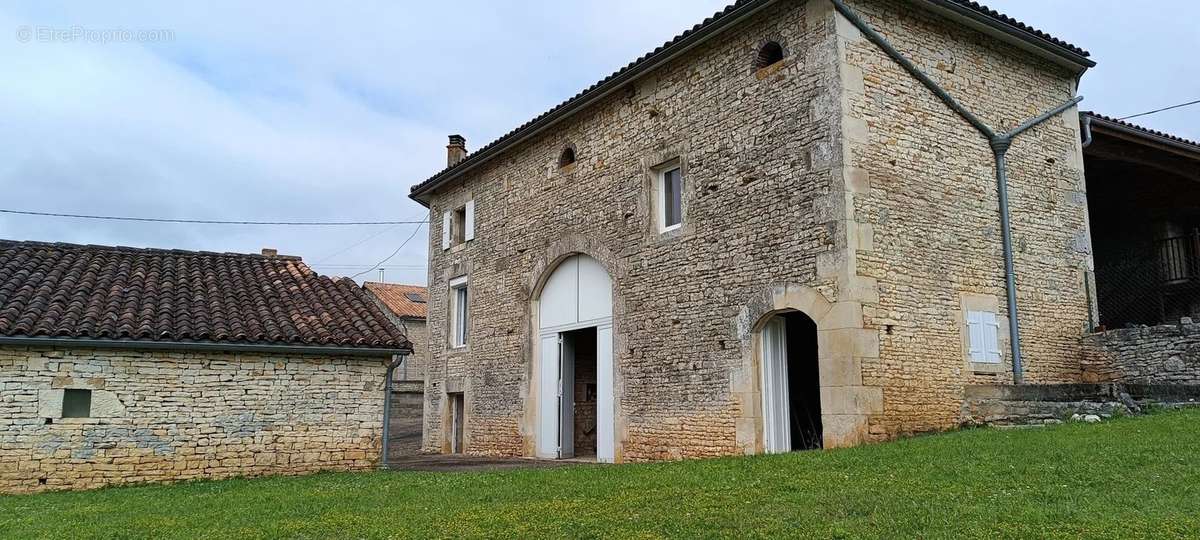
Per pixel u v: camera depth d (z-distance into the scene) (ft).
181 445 34.83
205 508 25.58
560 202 48.93
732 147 38.24
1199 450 22.66
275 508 24.66
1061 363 38.75
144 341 34.09
